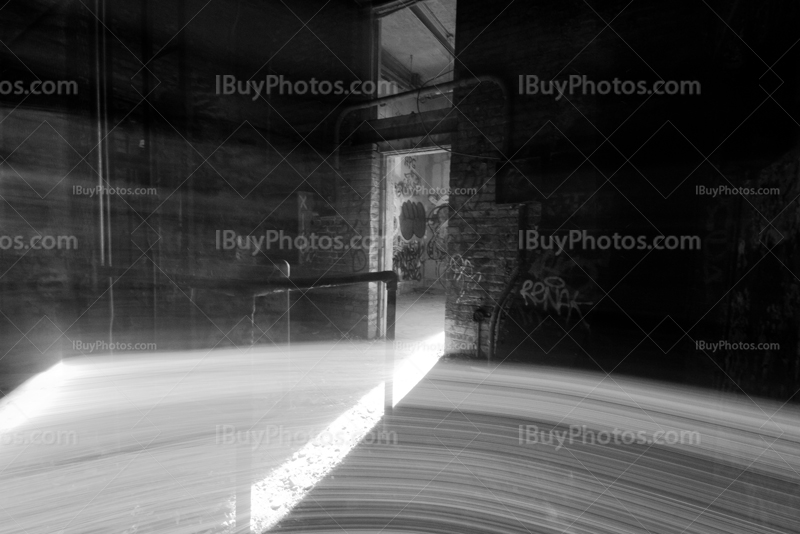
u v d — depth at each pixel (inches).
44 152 90.0
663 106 91.2
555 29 103.0
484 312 114.6
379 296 152.3
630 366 95.3
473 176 116.6
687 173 88.7
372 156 146.0
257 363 109.4
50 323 90.4
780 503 45.9
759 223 46.3
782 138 42.9
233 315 115.8
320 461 77.0
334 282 67.7
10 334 86.0
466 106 117.1
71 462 71.4
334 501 66.0
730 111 52.6
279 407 98.0
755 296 47.1
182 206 114.0
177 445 78.4
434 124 133.3
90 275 94.4
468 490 68.8
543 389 100.7
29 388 87.0
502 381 106.6
